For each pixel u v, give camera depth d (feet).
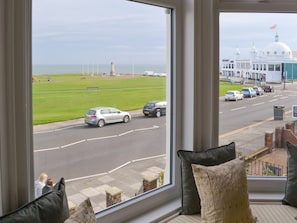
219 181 5.83
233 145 7.10
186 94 7.01
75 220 3.90
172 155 7.07
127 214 5.99
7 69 3.96
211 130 7.25
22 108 4.12
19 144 4.12
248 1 7.24
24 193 4.20
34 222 3.68
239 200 5.86
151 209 6.46
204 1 6.90
